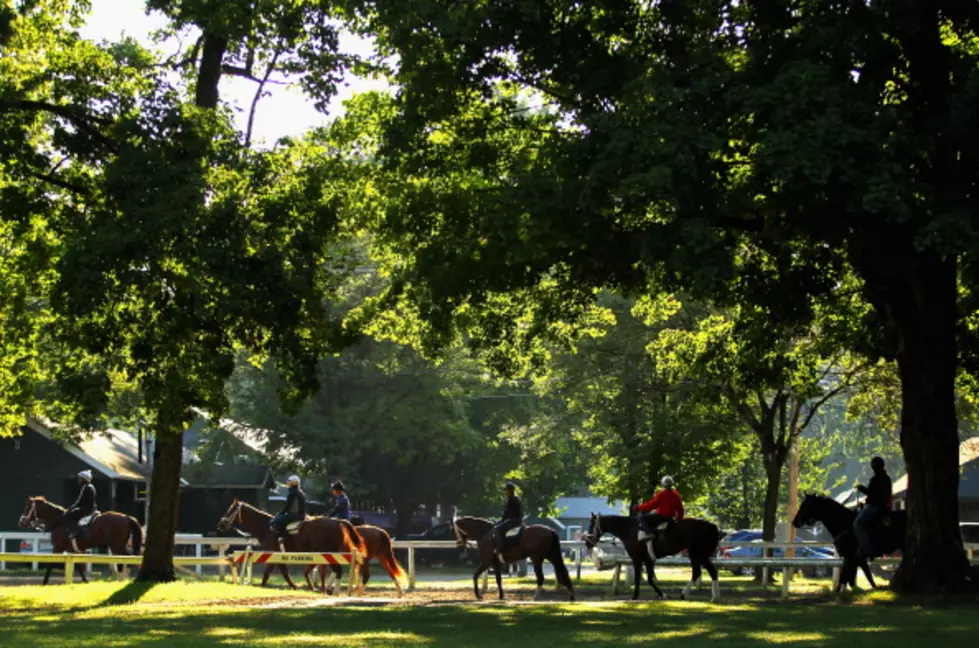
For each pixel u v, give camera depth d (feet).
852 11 65.10
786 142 59.16
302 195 84.17
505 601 89.81
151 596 85.30
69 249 74.43
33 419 161.99
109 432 185.47
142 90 83.46
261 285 77.46
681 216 62.69
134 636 53.78
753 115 63.10
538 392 155.74
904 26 64.34
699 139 61.82
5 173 84.33
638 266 77.30
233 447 197.47
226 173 81.00
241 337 84.12
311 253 82.12
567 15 70.44
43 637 53.06
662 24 71.67
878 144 60.64
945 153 66.18
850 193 60.59
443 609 74.84
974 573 79.30
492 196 79.10
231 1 85.05
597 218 68.13
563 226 67.15
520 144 82.38
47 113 87.51
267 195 82.79
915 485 80.38
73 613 73.56
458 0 71.87
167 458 95.30
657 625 60.29
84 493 116.16
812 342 110.83
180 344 80.74
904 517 88.79
